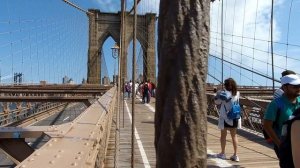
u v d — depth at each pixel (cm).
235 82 767
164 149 142
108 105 788
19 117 2372
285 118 418
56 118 2958
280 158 228
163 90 146
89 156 258
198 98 143
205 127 145
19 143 511
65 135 331
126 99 3359
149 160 805
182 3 144
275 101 426
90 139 315
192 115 142
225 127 784
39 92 2577
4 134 501
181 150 141
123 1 548
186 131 141
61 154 243
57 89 2967
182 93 142
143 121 1642
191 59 143
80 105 4150
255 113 1265
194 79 143
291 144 210
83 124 421
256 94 2520
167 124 142
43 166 204
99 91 2828
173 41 144
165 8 148
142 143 1036
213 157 827
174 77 143
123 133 1161
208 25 146
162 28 150
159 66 149
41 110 2945
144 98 2906
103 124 488
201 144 143
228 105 770
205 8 146
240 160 804
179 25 143
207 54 146
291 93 419
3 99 1844
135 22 287
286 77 420
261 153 882
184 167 141
